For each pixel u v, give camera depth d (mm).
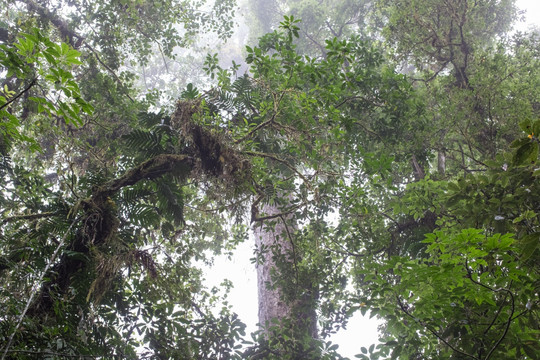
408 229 8406
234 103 7762
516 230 5535
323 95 7469
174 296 7359
